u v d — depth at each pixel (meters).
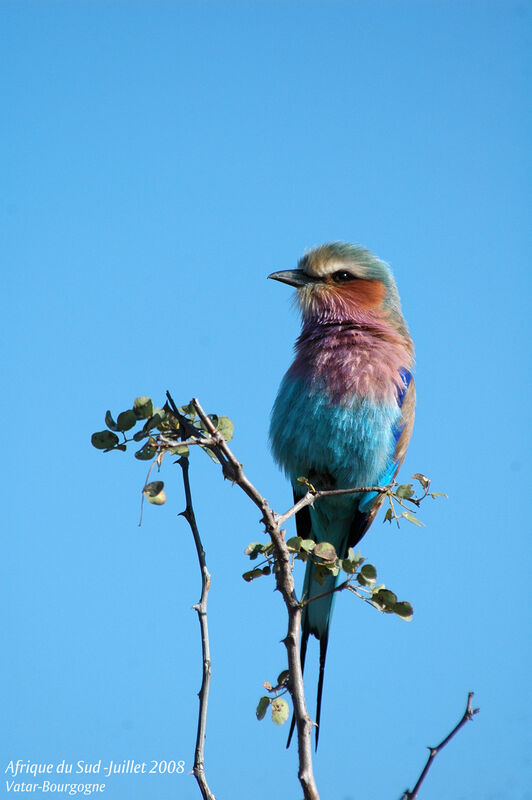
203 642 6.39
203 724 6.21
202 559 6.66
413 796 6.04
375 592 6.41
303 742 5.73
